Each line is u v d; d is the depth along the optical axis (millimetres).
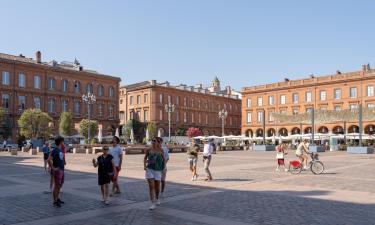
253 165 25875
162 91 90562
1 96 64438
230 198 12172
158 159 10672
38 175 19516
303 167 21734
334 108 77250
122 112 96375
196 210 10305
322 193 13180
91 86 78062
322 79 79562
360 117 50062
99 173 11242
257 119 90750
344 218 9352
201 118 100375
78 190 13969
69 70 74125
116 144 12953
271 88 87875
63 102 73250
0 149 56906
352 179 17391
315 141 77750
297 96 83562
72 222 9070
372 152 49062
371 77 72188
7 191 13883
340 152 53812
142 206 10883
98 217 9547
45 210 10430
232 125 110250
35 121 57625
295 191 13656
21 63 66938
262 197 12367
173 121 92438
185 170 21719
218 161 30438
